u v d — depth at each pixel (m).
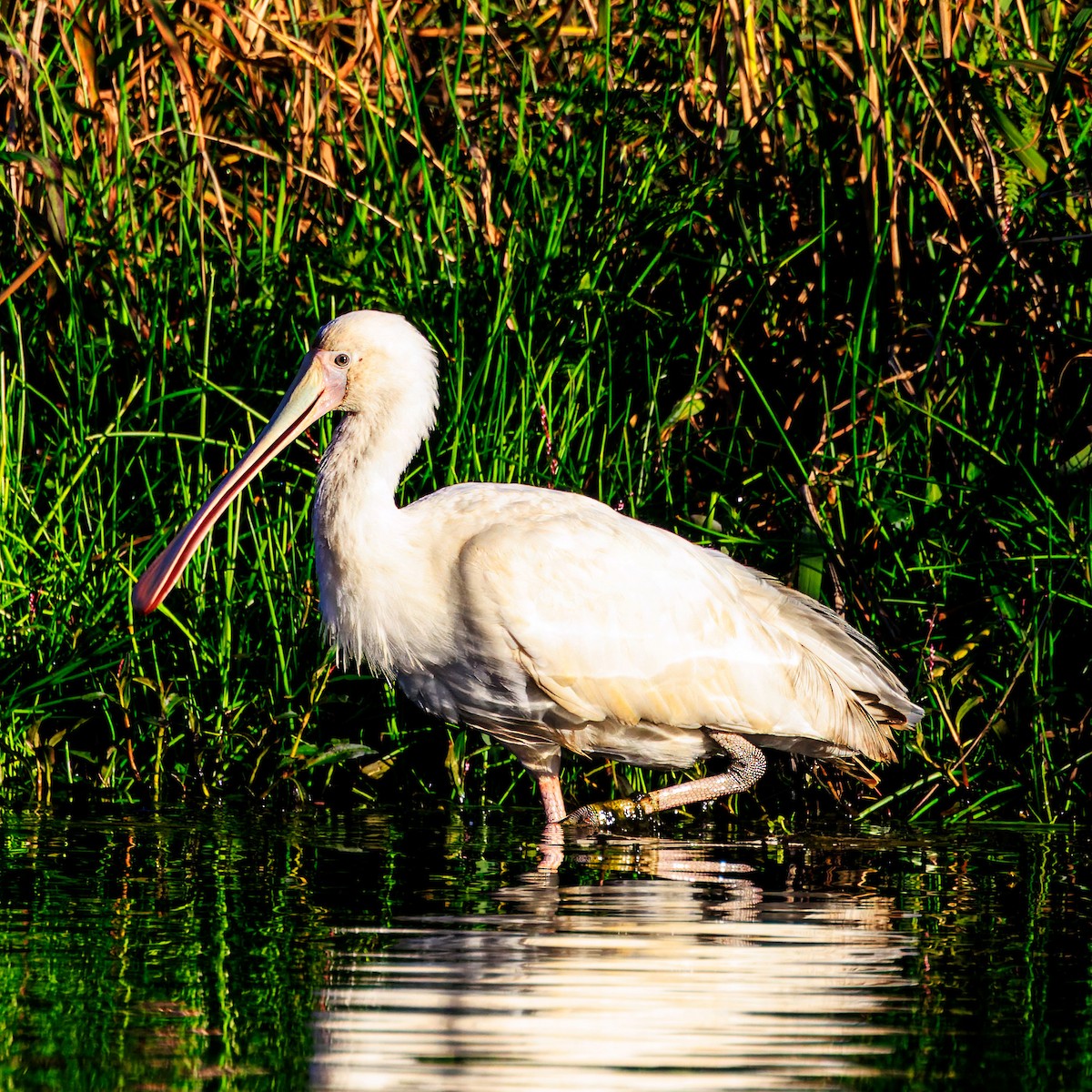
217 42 14.34
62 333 13.50
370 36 14.30
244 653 11.88
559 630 10.40
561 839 10.08
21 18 14.16
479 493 10.82
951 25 13.18
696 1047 5.65
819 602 11.27
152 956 6.69
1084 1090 5.27
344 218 13.98
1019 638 11.41
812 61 13.42
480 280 12.70
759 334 13.21
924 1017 6.05
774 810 11.66
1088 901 8.21
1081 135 12.68
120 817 10.43
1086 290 12.67
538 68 14.90
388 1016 5.90
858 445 12.45
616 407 12.69
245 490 12.66
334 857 9.12
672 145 13.77
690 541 11.88
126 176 13.65
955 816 11.01
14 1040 5.59
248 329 13.23
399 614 10.45
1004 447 12.10
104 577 12.07
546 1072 5.35
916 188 13.05
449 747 11.67
